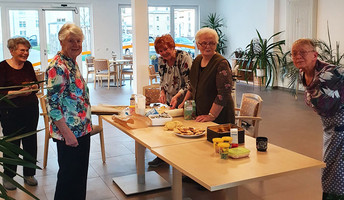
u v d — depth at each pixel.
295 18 10.16
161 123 3.27
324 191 2.72
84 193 2.86
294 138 5.65
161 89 4.18
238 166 2.23
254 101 4.02
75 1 13.08
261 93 10.16
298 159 2.35
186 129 2.96
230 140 2.52
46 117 4.32
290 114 7.38
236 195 2.73
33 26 12.84
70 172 2.75
